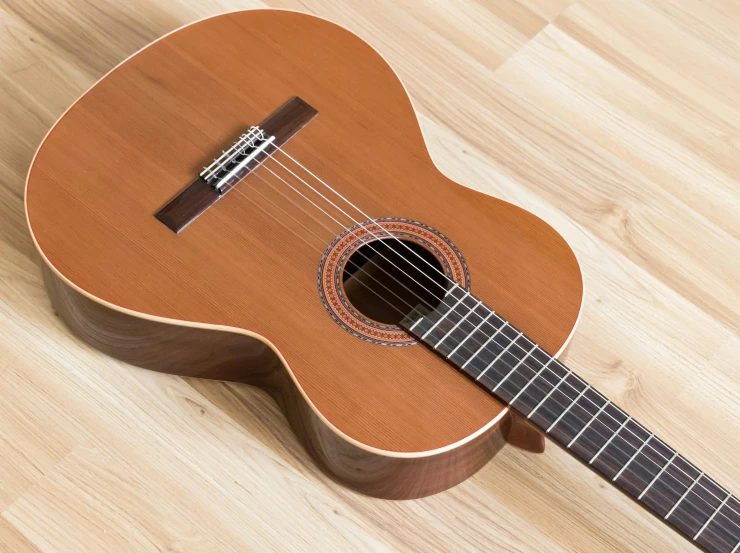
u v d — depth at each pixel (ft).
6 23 6.79
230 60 5.82
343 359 4.87
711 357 6.05
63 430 5.55
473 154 6.68
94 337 5.53
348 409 4.75
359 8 7.16
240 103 5.68
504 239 5.28
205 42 5.87
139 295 4.99
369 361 4.86
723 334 6.14
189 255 5.12
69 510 5.36
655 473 4.62
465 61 7.04
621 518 5.53
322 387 4.79
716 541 4.48
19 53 6.68
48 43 6.75
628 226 6.49
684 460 4.67
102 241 5.12
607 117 6.91
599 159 6.73
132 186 5.30
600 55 7.18
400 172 5.50
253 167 5.44
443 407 4.77
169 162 5.42
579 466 5.65
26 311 5.83
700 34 7.36
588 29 7.28
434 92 6.89
